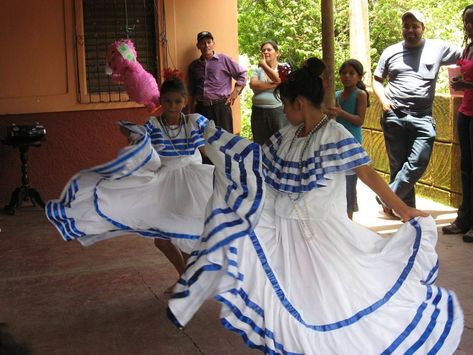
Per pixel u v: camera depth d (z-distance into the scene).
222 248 3.00
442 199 7.13
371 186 3.21
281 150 3.33
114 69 5.28
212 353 3.83
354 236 3.20
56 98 7.52
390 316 3.06
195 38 7.81
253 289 3.03
